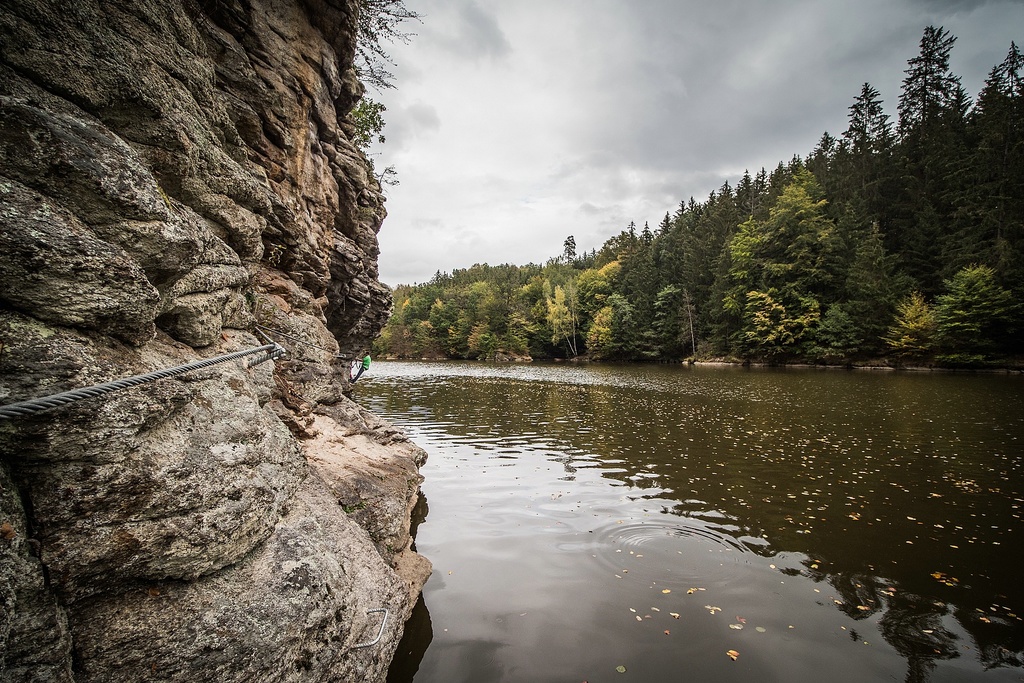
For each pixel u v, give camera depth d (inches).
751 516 358.0
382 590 184.5
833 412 818.8
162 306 166.1
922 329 1621.6
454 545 307.3
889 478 450.3
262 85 348.2
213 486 139.9
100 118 157.8
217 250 209.0
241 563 143.5
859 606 243.4
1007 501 389.7
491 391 1248.8
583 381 1547.7
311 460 261.7
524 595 249.8
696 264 2780.5
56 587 107.7
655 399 1040.8
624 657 203.3
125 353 134.0
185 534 127.9
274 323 338.6
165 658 116.9
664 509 371.9
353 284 706.2
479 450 568.1
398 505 267.9
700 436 642.8
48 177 120.6
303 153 410.9
